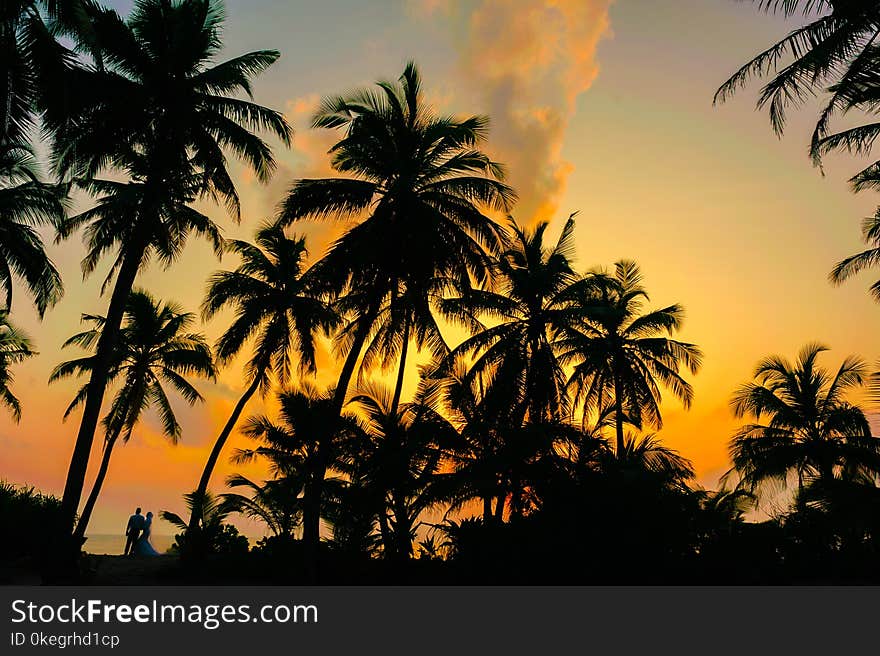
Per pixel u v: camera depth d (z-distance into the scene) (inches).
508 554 690.8
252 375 1147.9
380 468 823.1
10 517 792.9
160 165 738.2
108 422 1173.1
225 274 1157.1
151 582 697.6
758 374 1295.5
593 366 1256.2
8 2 557.9
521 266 1072.8
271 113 773.3
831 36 588.4
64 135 689.6
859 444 1170.6
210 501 960.3
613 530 673.0
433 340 975.0
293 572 749.3
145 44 758.5
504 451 806.5
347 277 822.5
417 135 831.1
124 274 710.5
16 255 908.0
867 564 749.3
